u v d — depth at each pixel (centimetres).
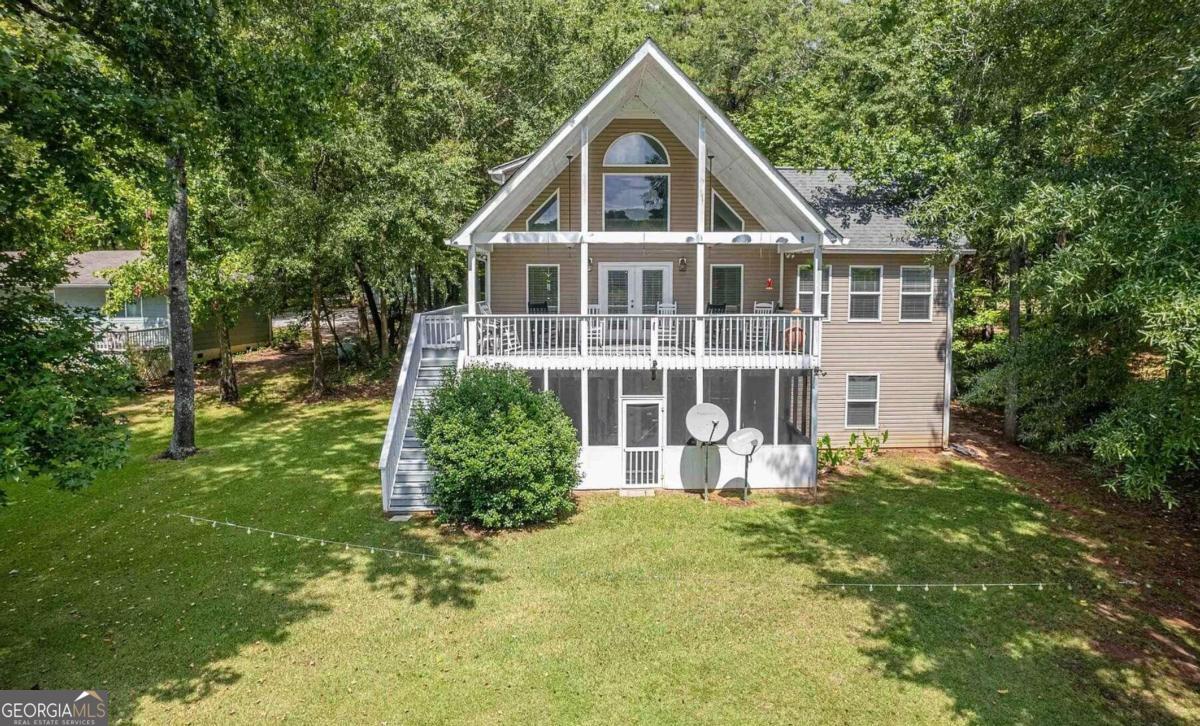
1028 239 1295
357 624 810
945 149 1596
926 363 1636
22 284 745
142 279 2019
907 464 1517
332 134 1060
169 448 1548
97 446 688
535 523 1148
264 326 3089
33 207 775
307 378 2431
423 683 696
